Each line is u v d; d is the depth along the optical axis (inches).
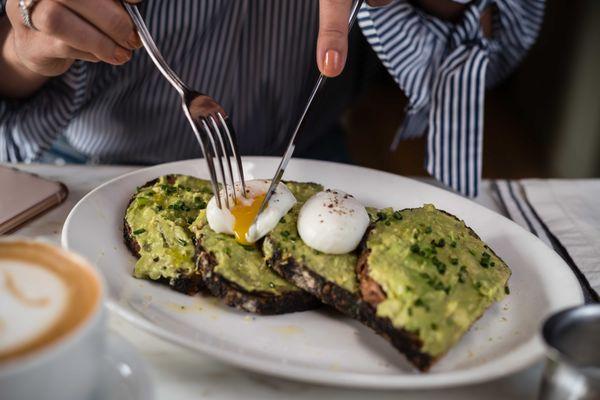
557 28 53.8
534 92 58.6
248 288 16.4
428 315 14.9
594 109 47.5
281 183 18.8
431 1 27.1
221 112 18.2
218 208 17.5
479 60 25.7
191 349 14.0
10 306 10.8
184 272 17.1
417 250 16.4
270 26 28.3
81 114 29.0
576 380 11.6
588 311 12.5
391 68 26.2
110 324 16.0
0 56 26.0
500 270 17.1
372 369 14.9
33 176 22.1
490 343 15.8
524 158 55.5
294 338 15.8
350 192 21.8
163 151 30.1
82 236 18.0
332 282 16.2
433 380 13.4
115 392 12.0
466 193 24.9
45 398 10.1
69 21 18.5
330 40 17.1
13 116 27.8
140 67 27.7
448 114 25.9
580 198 23.3
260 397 14.2
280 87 29.7
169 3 26.6
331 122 33.2
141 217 18.9
